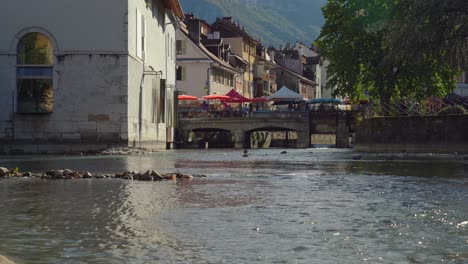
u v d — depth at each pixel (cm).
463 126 3294
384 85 4928
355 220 796
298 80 12412
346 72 5256
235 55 9306
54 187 1250
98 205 947
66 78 3556
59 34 3553
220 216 834
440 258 571
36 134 3550
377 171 1862
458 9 3209
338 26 5409
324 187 1287
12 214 841
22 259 563
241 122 6638
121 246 621
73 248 611
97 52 3553
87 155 3322
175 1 5012
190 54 7775
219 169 2014
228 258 571
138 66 3888
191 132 6806
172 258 570
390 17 3616
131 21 3650
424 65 3681
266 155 3612
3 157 2995
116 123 3569
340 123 6600
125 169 1964
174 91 5769
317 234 692
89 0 3550
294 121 6656
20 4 3553
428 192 1169
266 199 1048
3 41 3550
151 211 882
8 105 3550
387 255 584
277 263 552
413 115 3734
